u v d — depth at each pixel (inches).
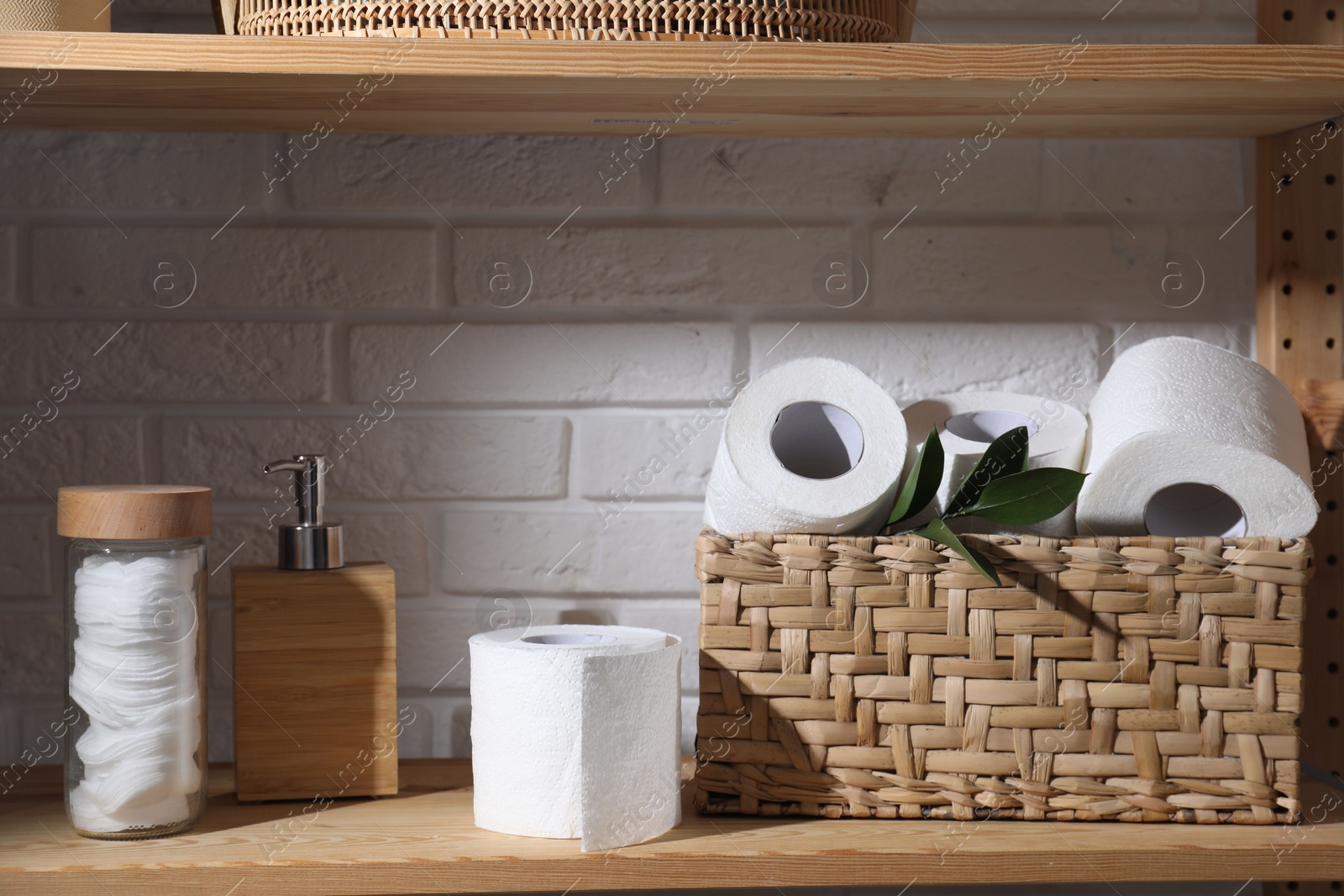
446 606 30.9
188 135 30.0
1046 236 31.5
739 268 31.1
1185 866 23.0
